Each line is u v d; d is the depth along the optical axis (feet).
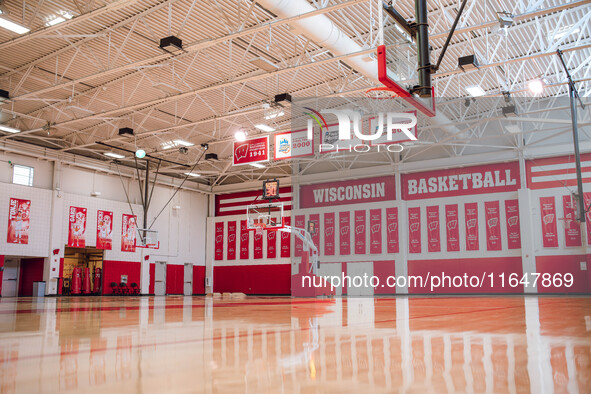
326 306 30.83
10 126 77.66
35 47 54.80
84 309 27.35
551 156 77.87
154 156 94.48
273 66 50.24
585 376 4.59
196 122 72.28
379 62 24.71
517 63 63.98
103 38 52.75
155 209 102.27
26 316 19.10
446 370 5.02
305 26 43.70
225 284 108.58
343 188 94.27
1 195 78.18
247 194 109.50
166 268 103.40
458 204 83.87
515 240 78.79
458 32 46.75
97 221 91.15
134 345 7.80
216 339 8.85
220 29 51.11
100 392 3.96
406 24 24.52
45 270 83.46
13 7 46.21
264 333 10.23
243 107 73.97
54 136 85.56
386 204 88.74
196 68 60.59
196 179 112.47
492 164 82.38
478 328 10.93
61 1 45.73
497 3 49.39
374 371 5.01
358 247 90.33
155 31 51.78
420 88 23.25
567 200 76.18
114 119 73.46
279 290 100.78
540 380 4.40
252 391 4.01
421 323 13.15
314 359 5.97
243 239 107.96
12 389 4.10
